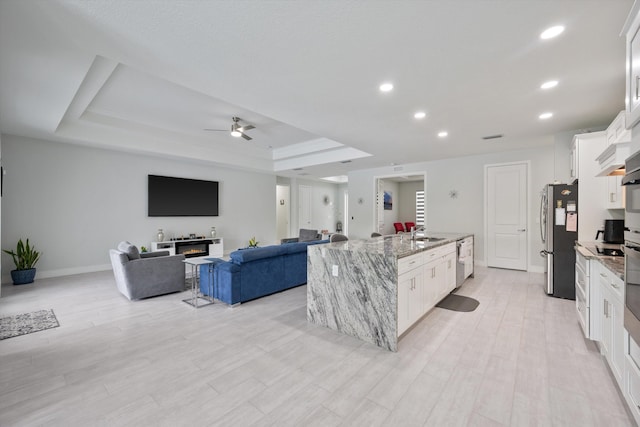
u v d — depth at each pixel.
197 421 1.69
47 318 3.30
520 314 3.34
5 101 3.43
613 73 2.48
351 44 2.06
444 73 2.50
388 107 3.29
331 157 6.93
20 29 2.10
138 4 1.66
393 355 2.44
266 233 9.13
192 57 2.25
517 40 2.01
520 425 1.64
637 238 1.54
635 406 1.57
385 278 2.56
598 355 2.40
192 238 7.05
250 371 2.21
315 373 2.18
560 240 3.89
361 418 1.70
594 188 3.54
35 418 1.72
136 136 5.70
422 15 1.75
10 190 4.88
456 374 2.15
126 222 6.16
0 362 2.36
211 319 3.27
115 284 4.78
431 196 6.73
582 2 1.63
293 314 3.42
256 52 2.17
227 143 6.84
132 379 2.11
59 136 4.87
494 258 5.88
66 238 5.43
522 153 5.55
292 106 3.26
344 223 12.82
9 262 4.90
